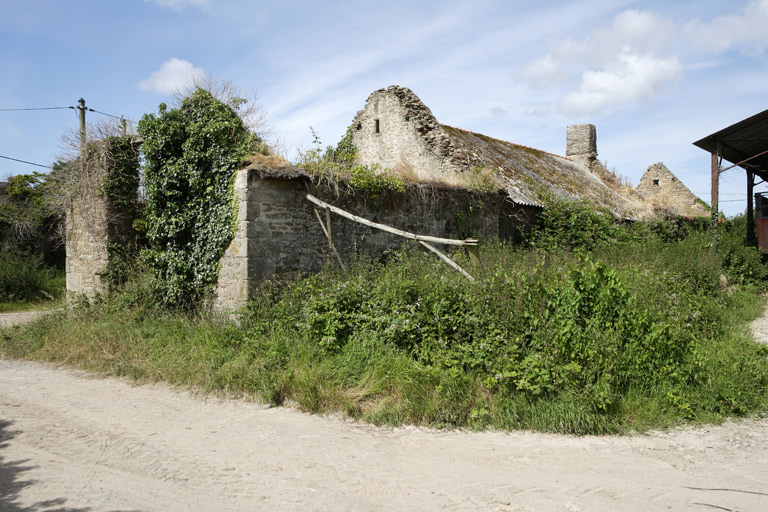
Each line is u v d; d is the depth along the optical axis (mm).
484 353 6180
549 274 7250
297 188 9172
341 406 6043
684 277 11117
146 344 8336
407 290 7188
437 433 5477
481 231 13156
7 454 4836
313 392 6227
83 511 3701
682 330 6695
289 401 6383
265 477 4352
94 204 11266
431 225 11789
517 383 5730
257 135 9688
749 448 5102
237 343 7641
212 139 9219
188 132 9609
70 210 12117
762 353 7219
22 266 19484
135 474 4402
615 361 5926
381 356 6566
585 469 4551
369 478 4344
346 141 17188
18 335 9984
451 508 3811
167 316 9406
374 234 10492
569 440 5285
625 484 4238
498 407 5656
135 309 9750
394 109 16062
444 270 8508
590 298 6363
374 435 5406
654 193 29609
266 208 8742
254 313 8188
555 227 15594
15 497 3934
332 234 9680
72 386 7207
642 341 6258
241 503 3873
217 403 6402
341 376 6418
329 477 4359
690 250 13625
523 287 6652
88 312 10180
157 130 9805
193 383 6984
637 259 12047
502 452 4949
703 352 6781
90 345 8656
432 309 6871
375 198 10461
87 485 4172
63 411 6109
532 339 6262
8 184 25438
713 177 15969
